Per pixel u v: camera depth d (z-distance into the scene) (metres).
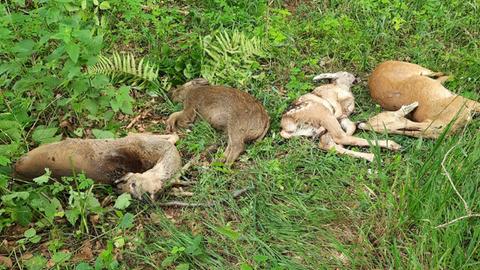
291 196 2.85
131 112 3.09
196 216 2.78
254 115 3.14
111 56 3.67
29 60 3.42
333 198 2.84
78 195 2.64
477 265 2.43
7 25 3.22
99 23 3.83
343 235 2.67
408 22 4.06
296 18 4.17
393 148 3.07
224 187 2.91
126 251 2.60
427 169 2.75
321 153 3.13
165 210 2.83
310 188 2.93
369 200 2.77
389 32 3.99
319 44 3.88
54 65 3.16
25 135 3.11
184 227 2.74
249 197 2.87
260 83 3.61
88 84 3.09
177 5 4.27
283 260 2.54
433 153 2.73
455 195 2.65
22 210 2.68
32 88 3.20
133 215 2.74
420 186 2.75
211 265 2.54
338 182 2.93
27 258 2.60
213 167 2.98
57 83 3.12
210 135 3.23
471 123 3.09
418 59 3.77
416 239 2.58
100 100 3.09
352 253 2.55
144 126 3.35
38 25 3.27
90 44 2.84
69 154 2.81
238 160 3.09
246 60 3.72
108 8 3.90
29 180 2.84
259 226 2.73
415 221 2.63
